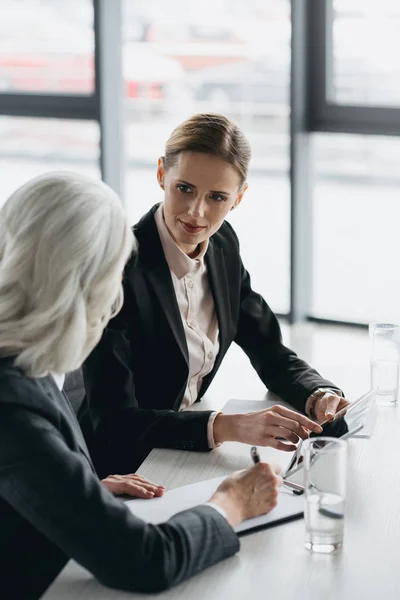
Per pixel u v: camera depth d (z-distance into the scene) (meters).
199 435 2.10
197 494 1.84
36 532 1.60
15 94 5.31
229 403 2.37
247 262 5.35
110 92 5.09
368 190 5.02
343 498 1.63
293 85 4.68
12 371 1.53
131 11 5.09
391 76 4.64
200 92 5.16
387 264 5.12
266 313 2.63
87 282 1.52
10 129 5.55
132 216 5.38
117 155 5.21
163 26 5.09
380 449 2.10
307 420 2.08
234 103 5.12
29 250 1.51
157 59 5.14
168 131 5.25
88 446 2.38
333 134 4.79
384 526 1.74
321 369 2.61
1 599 1.59
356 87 4.71
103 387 2.22
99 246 1.52
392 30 4.58
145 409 2.22
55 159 5.54
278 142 5.13
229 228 2.61
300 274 4.99
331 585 1.54
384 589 1.52
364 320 5.02
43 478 1.49
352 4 4.61
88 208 1.52
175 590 1.53
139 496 1.83
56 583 1.55
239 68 5.06
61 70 5.19
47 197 1.53
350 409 2.12
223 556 1.61
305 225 4.95
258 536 1.70
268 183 5.27
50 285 1.49
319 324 5.10
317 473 1.62
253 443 2.06
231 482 1.77
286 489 1.86
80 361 1.55
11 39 5.21
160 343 2.35
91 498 1.51
